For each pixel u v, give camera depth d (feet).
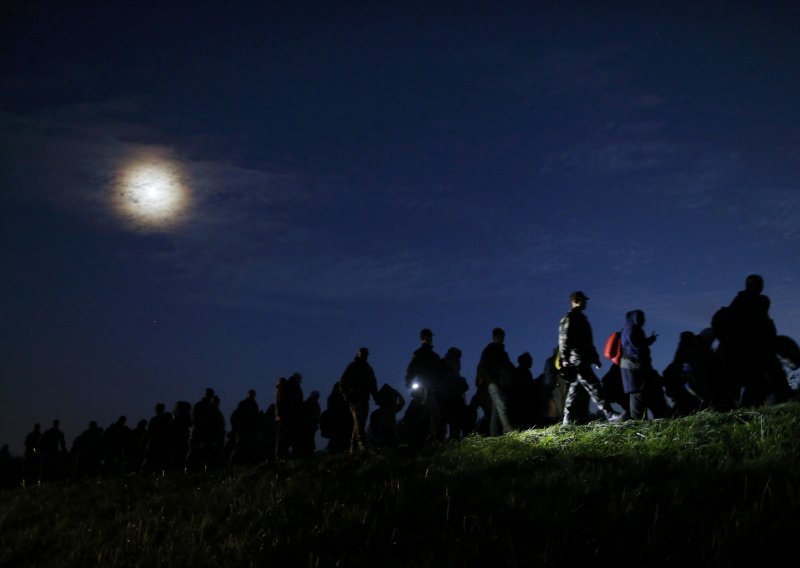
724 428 22.35
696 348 31.01
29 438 58.95
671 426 23.90
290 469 32.94
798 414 22.59
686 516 15.46
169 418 49.57
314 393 46.09
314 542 18.81
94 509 32.24
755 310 27.66
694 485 17.02
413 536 17.76
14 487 57.41
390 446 34.63
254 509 23.30
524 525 16.90
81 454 56.34
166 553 20.98
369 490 23.22
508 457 24.61
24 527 31.71
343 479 26.43
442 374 36.35
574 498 17.89
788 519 14.25
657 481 18.35
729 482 17.02
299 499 23.31
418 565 16.05
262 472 33.91
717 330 28.45
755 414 23.58
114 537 24.66
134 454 55.88
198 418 46.57
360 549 17.54
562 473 20.57
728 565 13.16
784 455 18.26
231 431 53.06
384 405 41.86
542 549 15.52
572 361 29.45
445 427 36.01
